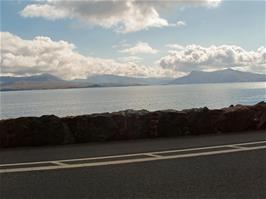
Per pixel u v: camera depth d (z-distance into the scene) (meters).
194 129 11.77
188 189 6.40
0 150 9.48
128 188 6.45
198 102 101.50
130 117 11.04
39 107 102.00
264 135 11.60
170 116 11.49
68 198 5.96
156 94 195.00
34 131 9.96
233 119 12.23
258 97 122.69
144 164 8.03
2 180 6.86
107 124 10.77
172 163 8.12
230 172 7.43
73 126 10.45
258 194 6.17
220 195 6.12
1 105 119.75
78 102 128.25
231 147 9.78
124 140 10.87
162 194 6.16
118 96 182.88
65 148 9.70
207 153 9.06
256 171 7.51
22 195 6.08
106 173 7.34
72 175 7.20
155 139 11.02
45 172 7.39
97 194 6.14
